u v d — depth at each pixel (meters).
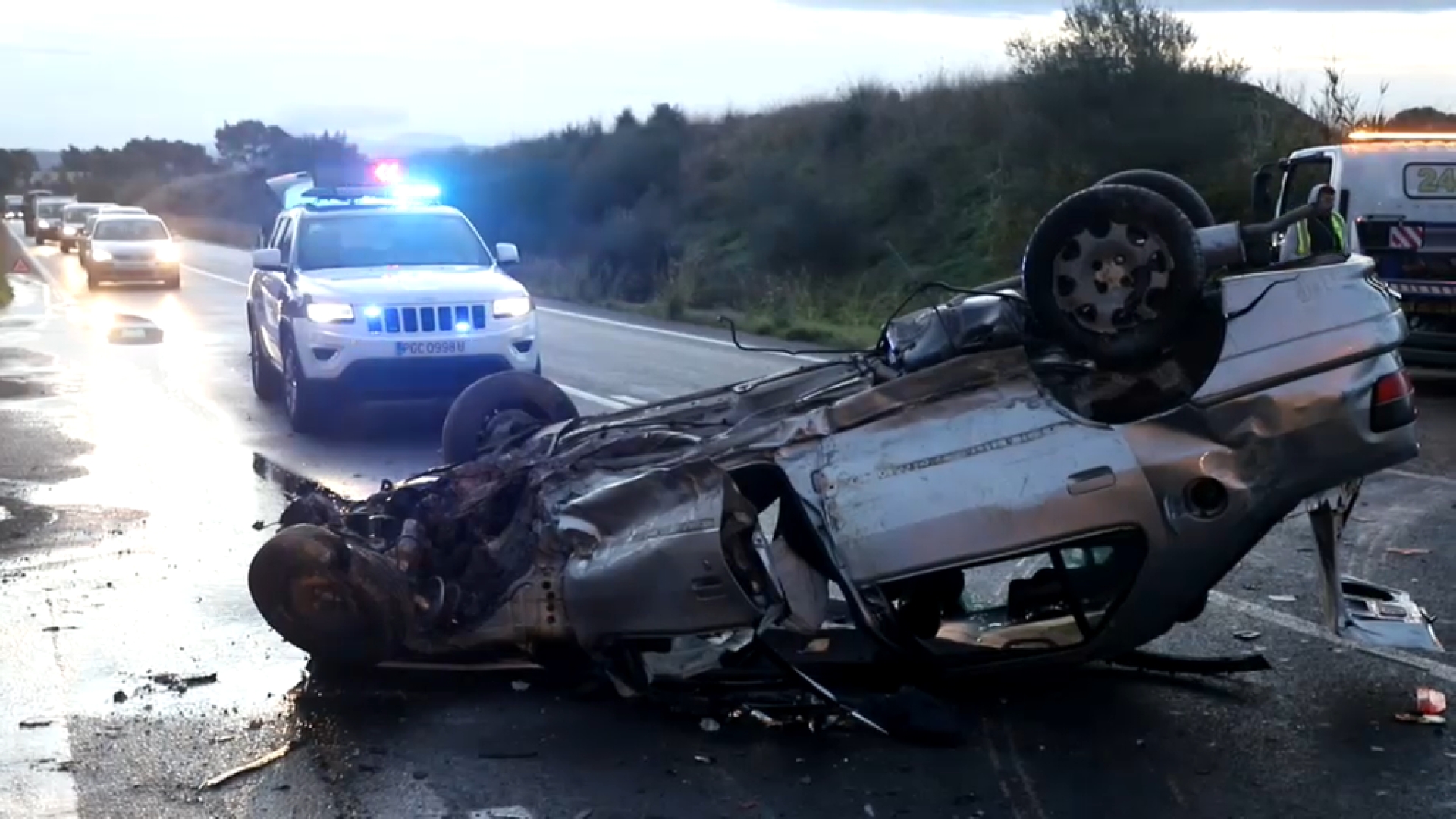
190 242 61.56
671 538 5.24
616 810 4.63
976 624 5.86
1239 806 4.65
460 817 4.58
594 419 6.55
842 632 5.55
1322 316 5.23
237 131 106.25
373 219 13.37
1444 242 13.61
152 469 10.17
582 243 39.88
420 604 5.59
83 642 6.25
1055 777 4.88
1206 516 5.17
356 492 9.40
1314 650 6.17
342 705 5.52
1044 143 26.67
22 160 135.12
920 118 35.59
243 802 4.68
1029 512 5.16
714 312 24.52
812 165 36.31
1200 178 24.39
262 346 13.63
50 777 4.87
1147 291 5.10
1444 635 6.39
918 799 4.71
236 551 7.82
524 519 5.71
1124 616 5.29
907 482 5.24
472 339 11.77
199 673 5.86
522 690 5.68
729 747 5.12
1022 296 5.59
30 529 8.26
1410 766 4.96
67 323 22.02
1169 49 25.67
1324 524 5.52
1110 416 5.24
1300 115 24.50
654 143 42.88
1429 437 11.48
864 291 28.16
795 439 5.39
